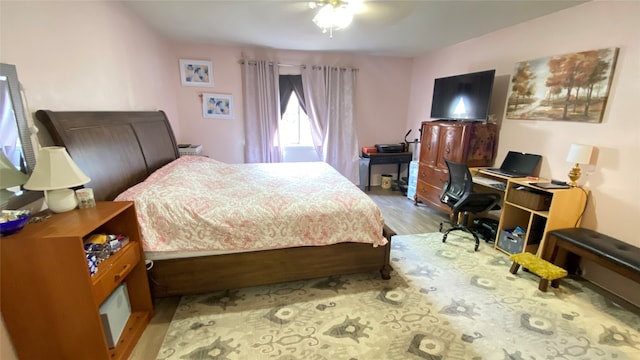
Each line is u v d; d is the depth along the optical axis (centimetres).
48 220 138
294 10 276
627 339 178
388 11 273
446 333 180
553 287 229
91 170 179
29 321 130
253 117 462
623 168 223
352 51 463
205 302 208
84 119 188
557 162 276
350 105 497
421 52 465
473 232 303
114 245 156
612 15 226
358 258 227
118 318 161
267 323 188
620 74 223
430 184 407
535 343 173
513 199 278
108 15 234
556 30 272
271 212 204
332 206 217
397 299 213
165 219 186
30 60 154
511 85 321
